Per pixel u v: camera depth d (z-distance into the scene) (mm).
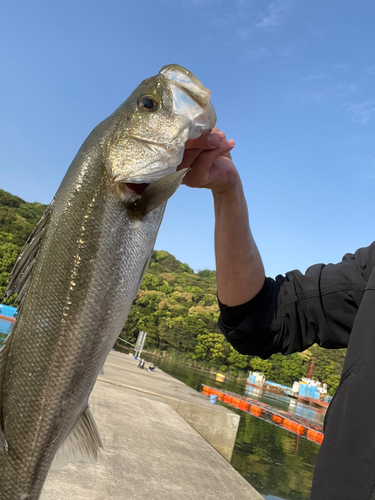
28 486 1407
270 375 75750
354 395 1155
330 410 1245
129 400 6945
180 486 3648
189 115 1495
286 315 1831
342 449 1112
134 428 5125
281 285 1938
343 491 1058
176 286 117500
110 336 1457
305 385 53375
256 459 12281
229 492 3924
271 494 9023
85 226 1436
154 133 1492
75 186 1469
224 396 29984
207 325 83188
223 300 1942
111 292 1443
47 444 1419
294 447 15891
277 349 1923
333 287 1749
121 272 1458
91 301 1417
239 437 15281
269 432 18375
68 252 1431
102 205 1452
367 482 1026
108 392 7055
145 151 1484
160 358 76438
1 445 1389
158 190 1408
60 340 1404
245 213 1802
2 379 1434
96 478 3223
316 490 1127
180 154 1489
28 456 1398
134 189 1501
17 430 1396
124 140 1495
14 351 1437
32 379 1406
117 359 15883
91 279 1419
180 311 91500
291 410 34938
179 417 7023
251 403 28906
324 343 1813
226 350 78688
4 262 64750
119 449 4113
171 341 82062
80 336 1412
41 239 1491
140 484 3389
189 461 4535
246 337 1911
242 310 1907
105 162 1481
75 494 2826
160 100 1509
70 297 1411
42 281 1441
